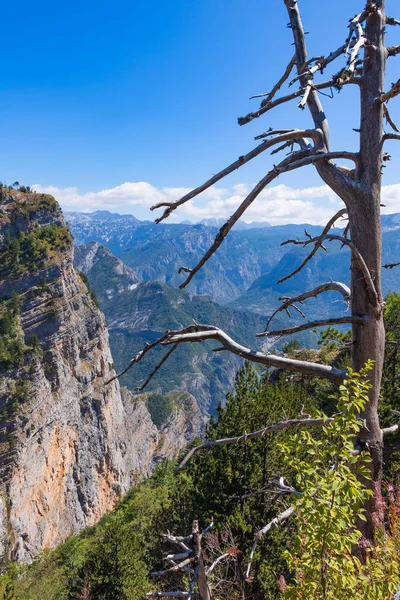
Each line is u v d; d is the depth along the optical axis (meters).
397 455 11.34
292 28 6.00
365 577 4.21
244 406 14.85
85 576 29.41
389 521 5.82
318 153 5.54
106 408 137.12
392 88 4.89
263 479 13.72
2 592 31.59
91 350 135.12
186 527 17.50
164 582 17.94
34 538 93.25
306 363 5.69
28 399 98.50
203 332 5.83
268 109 5.57
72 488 116.31
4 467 88.56
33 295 117.38
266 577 11.80
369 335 5.44
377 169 5.34
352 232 5.51
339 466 4.21
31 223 127.62
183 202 5.45
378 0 5.25
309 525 4.20
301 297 6.23
